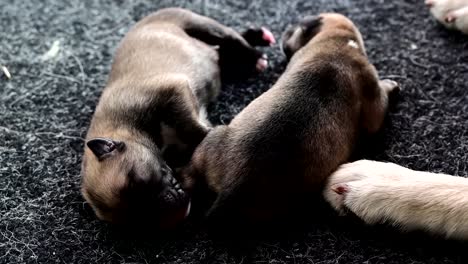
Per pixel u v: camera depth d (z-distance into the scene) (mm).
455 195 667
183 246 726
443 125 788
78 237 741
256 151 696
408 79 833
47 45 915
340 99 736
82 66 888
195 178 736
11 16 954
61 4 965
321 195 733
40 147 813
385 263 697
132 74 805
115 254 727
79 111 843
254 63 864
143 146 757
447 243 699
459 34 867
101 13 948
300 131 704
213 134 733
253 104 740
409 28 887
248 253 713
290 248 714
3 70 890
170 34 844
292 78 743
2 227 753
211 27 861
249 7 936
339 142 728
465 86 819
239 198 690
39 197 773
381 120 776
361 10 916
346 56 767
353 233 719
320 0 935
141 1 959
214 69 844
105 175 722
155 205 716
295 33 843
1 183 786
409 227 685
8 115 845
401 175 699
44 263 726
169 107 779
